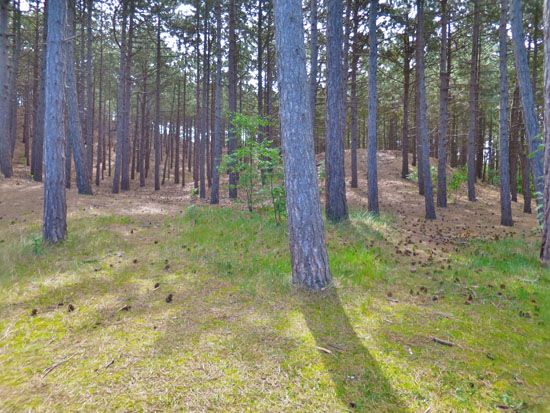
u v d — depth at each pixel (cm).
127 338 321
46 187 653
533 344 325
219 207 1264
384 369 278
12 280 469
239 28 1867
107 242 675
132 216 963
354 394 248
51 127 651
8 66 1673
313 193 453
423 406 238
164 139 4212
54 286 452
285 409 232
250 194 1055
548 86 593
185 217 952
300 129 450
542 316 388
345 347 312
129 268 534
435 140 2994
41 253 594
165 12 1895
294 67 449
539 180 912
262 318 368
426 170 1223
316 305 404
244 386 254
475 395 250
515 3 952
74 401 236
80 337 323
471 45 1781
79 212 969
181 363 281
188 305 401
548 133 604
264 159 1024
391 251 684
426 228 1041
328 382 261
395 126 3328
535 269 580
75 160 1424
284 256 607
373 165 1087
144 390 248
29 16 1972
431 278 521
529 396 250
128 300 414
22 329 338
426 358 296
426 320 373
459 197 1819
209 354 295
